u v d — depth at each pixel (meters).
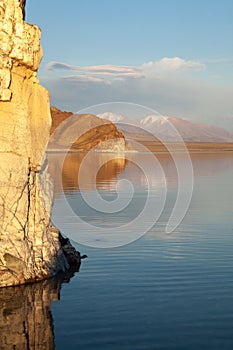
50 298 12.09
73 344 9.55
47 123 14.91
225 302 11.75
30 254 13.66
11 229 13.27
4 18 12.66
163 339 9.77
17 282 13.06
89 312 11.20
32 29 13.51
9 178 13.27
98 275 14.11
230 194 33.25
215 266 14.71
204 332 10.11
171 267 14.72
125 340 9.75
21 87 13.72
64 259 15.09
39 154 14.54
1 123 13.23
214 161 80.62
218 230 20.30
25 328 10.27
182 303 11.73
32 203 14.25
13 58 13.05
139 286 12.98
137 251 16.84
